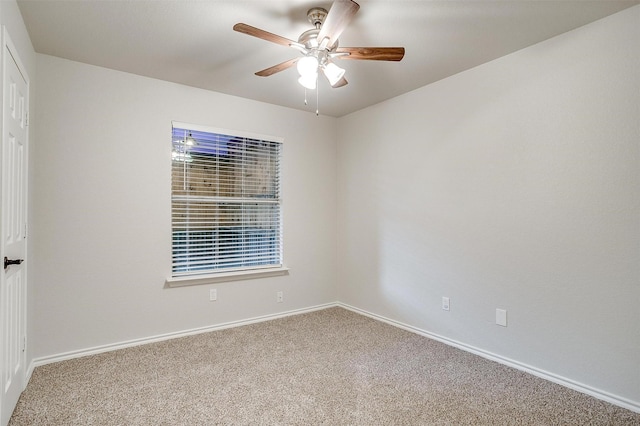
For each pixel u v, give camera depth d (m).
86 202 2.81
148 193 3.09
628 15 2.05
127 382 2.34
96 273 2.84
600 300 2.17
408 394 2.19
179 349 2.92
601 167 2.16
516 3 1.99
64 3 2.00
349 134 4.20
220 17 2.17
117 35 2.38
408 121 3.45
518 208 2.58
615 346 2.11
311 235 4.15
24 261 2.21
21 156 2.13
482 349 2.81
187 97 3.29
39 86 2.63
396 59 2.18
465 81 2.93
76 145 2.77
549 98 2.40
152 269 3.10
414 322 3.39
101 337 2.86
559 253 2.36
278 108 3.89
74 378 2.39
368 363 2.66
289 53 2.65
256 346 3.00
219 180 3.53
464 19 2.16
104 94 2.89
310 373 2.48
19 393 2.11
